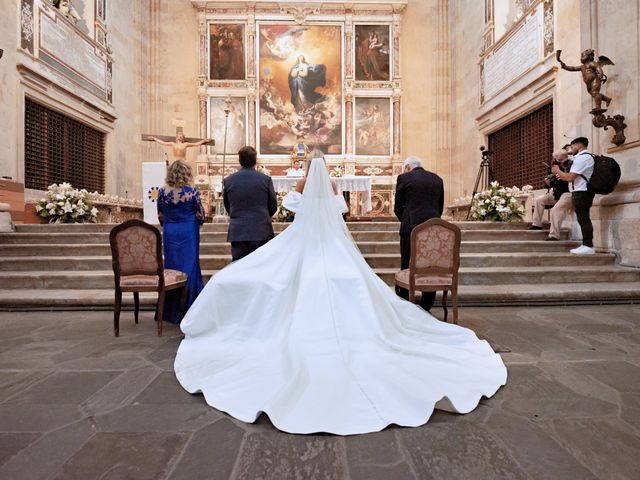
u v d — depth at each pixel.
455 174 13.32
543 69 8.38
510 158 10.34
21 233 6.38
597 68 5.71
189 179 3.70
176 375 2.38
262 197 3.60
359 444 1.68
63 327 3.67
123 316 4.12
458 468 1.52
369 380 2.08
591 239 5.72
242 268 2.88
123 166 11.94
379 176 13.52
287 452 1.63
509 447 1.66
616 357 2.77
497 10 10.63
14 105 7.46
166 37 13.63
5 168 7.25
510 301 4.52
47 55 8.39
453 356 2.51
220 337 2.73
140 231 3.29
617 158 5.88
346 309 2.52
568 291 4.55
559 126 7.91
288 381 2.05
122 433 1.78
